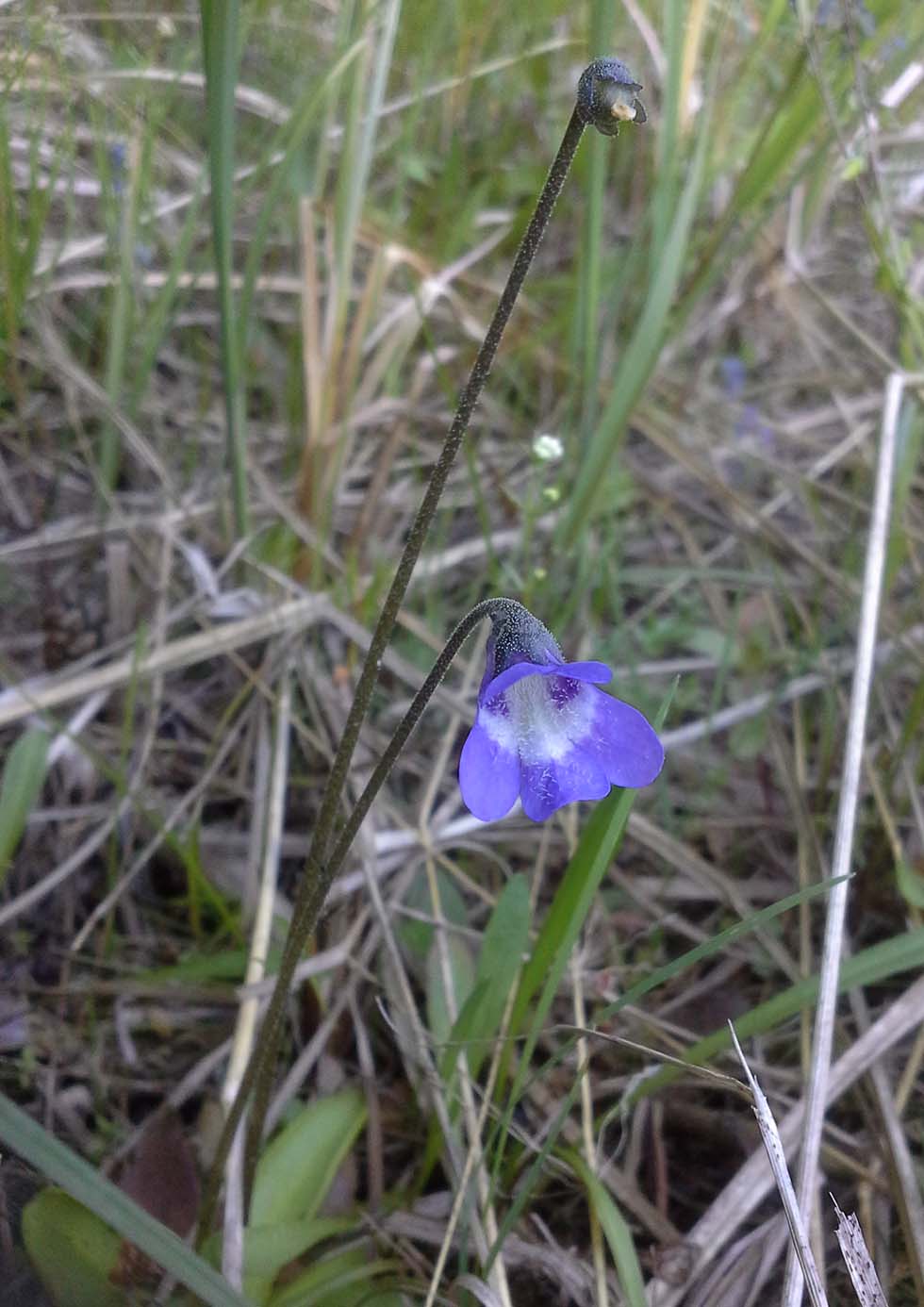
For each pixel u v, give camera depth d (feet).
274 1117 0.40
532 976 0.36
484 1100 0.37
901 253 0.57
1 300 0.49
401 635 0.59
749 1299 0.35
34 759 0.44
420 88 0.63
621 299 0.67
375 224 0.66
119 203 0.54
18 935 0.44
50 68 0.52
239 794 0.51
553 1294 0.36
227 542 0.58
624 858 0.51
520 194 0.79
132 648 0.53
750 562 0.65
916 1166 0.39
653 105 0.75
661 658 0.60
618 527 0.65
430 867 0.48
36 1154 0.24
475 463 0.66
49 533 0.56
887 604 0.58
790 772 0.53
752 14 0.64
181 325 0.66
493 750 0.27
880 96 0.57
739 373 0.74
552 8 0.76
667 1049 0.43
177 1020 0.43
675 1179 0.41
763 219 0.64
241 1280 0.34
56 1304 0.33
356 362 0.57
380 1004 0.39
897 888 0.48
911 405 0.54
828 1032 0.35
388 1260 0.36
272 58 0.63
